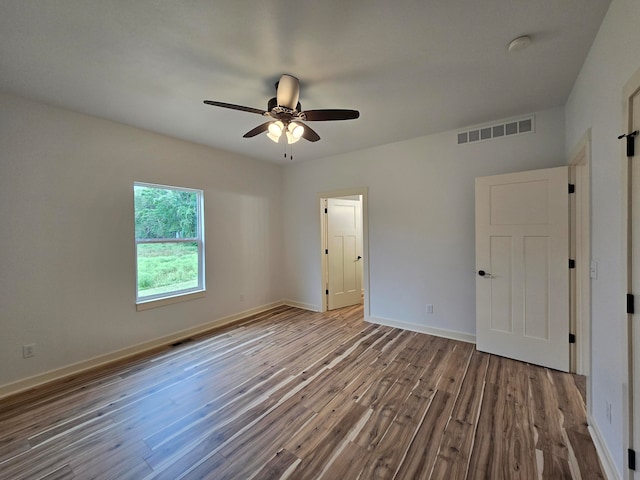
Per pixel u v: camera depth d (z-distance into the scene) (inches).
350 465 64.0
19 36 67.4
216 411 83.9
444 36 69.3
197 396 91.7
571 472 61.1
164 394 93.0
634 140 50.3
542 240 107.7
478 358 116.0
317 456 66.6
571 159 97.7
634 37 49.3
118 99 100.0
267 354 122.5
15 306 96.1
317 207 185.9
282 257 204.7
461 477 60.4
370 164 161.3
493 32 68.1
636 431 50.4
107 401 89.5
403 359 116.1
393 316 156.2
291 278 202.2
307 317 175.2
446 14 62.1
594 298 71.0
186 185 145.9
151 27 65.2
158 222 138.9
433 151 140.2
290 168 198.5
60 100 100.0
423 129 133.5
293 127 90.7
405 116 118.1
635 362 50.7
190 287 151.6
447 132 136.0
